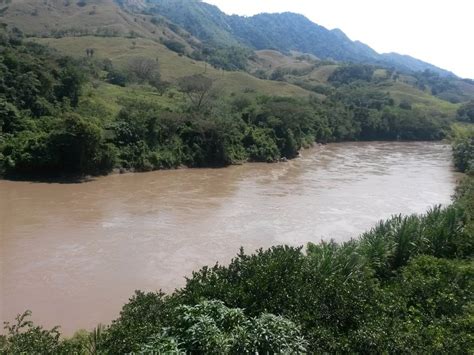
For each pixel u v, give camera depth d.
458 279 15.80
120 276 20.52
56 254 22.72
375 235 20.47
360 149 77.44
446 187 45.34
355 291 13.09
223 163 52.75
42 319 16.55
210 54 151.62
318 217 32.06
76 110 47.97
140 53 108.69
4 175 38.19
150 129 48.41
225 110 62.91
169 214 31.02
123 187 38.38
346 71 163.00
